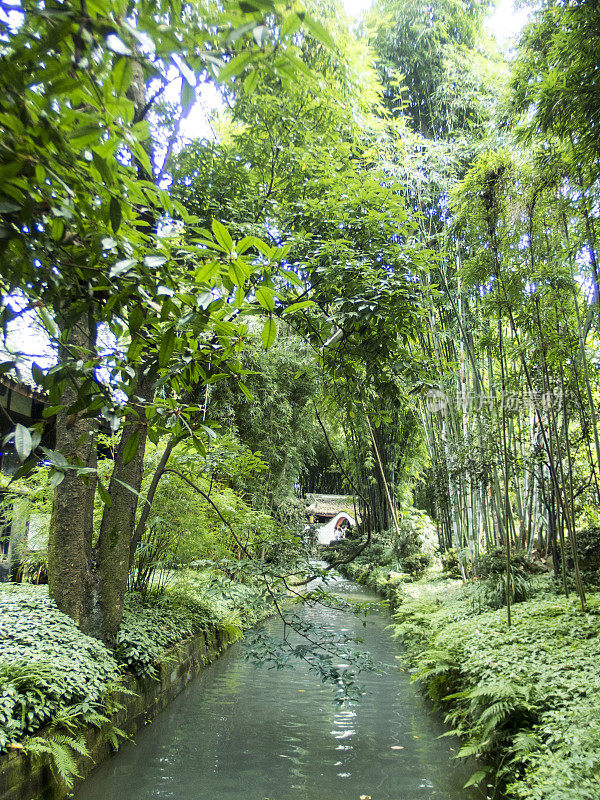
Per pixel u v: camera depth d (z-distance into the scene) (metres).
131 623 4.93
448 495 8.90
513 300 6.02
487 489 8.20
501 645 4.70
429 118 10.16
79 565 4.22
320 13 5.36
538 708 3.39
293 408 11.51
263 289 1.22
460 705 4.28
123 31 0.93
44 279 1.23
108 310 1.32
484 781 3.45
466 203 6.45
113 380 1.44
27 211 1.00
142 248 1.32
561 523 6.08
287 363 10.50
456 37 10.09
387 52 10.02
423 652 5.47
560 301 5.99
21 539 6.04
